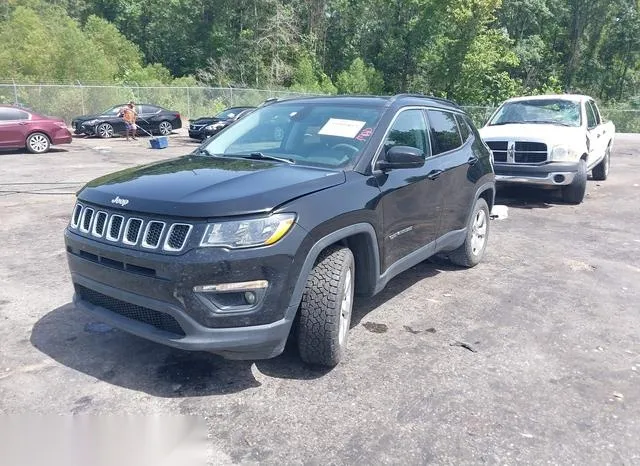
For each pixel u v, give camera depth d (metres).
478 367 4.02
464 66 39.41
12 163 14.80
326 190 3.72
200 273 3.20
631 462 2.99
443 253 6.38
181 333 3.35
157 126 25.58
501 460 2.97
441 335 4.56
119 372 3.79
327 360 3.79
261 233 3.29
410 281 5.95
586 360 4.19
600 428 3.30
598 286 5.90
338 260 3.74
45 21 45.69
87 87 29.22
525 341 4.49
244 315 3.30
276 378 3.77
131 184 3.74
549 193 11.73
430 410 3.43
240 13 49.91
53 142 17.84
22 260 6.29
